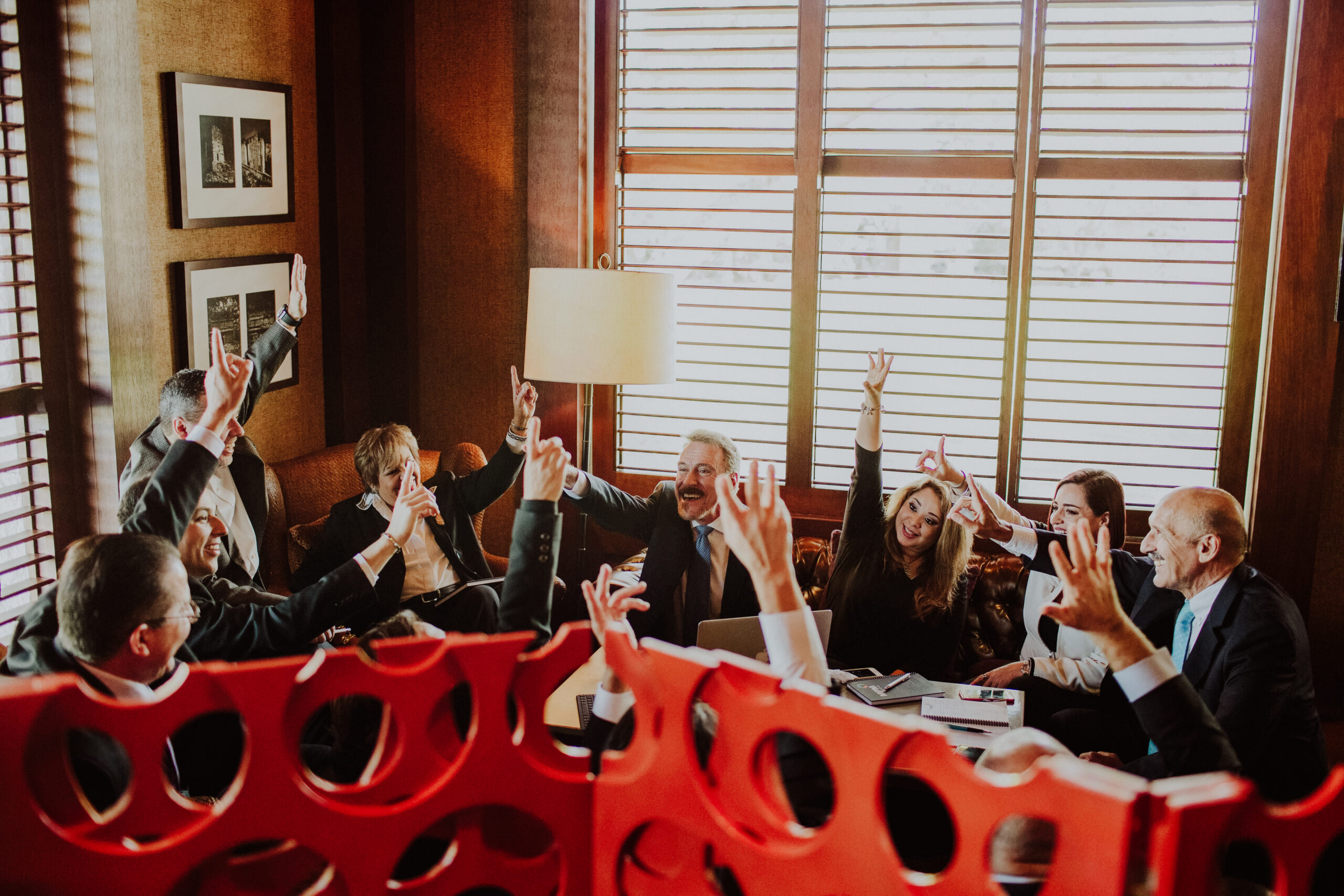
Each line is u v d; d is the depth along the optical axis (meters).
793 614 1.37
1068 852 0.90
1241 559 2.24
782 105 3.66
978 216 3.55
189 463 1.92
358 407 3.97
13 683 0.98
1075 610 1.47
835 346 3.75
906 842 2.03
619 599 1.64
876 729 0.97
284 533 3.27
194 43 3.11
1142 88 3.39
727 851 1.08
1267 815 0.95
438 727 1.23
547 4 3.70
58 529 2.84
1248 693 2.10
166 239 3.05
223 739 1.84
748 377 3.84
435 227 3.97
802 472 3.83
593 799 1.19
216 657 2.04
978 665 3.17
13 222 2.69
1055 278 3.54
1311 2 3.16
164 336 3.07
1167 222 3.46
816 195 3.66
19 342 2.72
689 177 3.80
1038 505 3.67
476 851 1.19
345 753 1.61
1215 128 3.40
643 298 3.18
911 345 3.69
